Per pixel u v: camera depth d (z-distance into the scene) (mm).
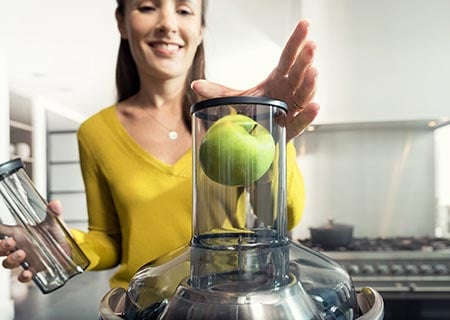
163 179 573
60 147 4016
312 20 1441
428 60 1422
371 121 1444
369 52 1437
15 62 2045
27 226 416
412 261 1403
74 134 4004
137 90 688
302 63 330
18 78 2357
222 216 304
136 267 565
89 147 627
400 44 1428
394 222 1611
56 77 2340
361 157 1618
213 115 295
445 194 1583
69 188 3990
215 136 291
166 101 621
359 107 1444
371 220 1620
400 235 1610
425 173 1593
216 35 1509
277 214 311
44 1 1390
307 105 349
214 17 1411
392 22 1428
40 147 3039
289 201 469
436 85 1422
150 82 603
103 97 2902
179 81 603
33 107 2969
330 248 1489
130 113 635
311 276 297
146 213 570
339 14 1438
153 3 536
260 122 295
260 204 303
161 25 534
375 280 1394
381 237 1614
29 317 1476
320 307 275
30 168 3016
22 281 420
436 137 1577
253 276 272
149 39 547
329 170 1633
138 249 567
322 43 1446
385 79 1435
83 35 1692
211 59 1602
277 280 272
